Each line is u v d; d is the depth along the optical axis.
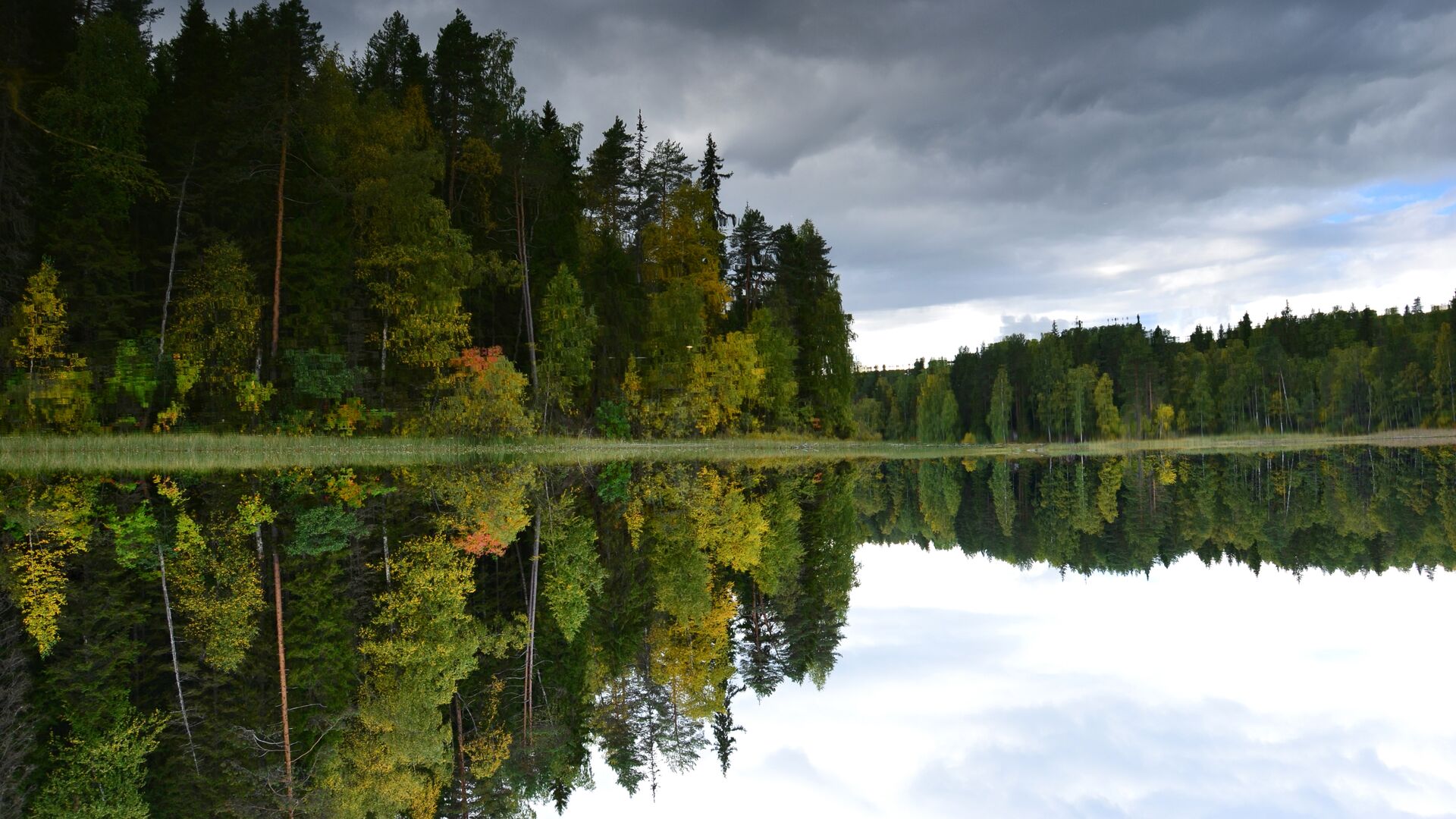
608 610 12.90
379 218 33.78
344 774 7.13
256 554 14.02
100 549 13.71
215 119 31.70
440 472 26.84
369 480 23.91
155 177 29.55
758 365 57.03
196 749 7.32
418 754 7.60
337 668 9.37
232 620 10.64
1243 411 111.00
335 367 31.14
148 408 28.31
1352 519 24.06
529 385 40.03
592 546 17.22
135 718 7.84
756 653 11.02
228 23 33.84
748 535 19.91
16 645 9.35
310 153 31.84
